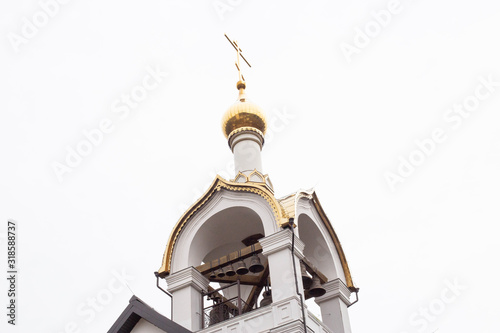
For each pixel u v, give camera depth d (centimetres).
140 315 2069
